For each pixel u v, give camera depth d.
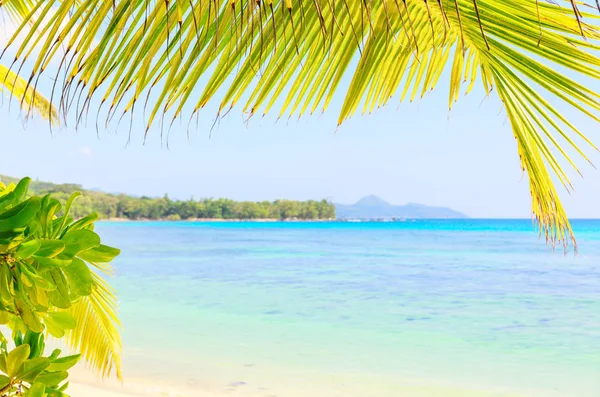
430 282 19.48
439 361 8.78
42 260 1.02
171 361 8.23
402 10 1.30
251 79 1.04
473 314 13.23
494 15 1.26
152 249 36.44
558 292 17.02
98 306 2.66
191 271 22.78
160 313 12.70
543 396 7.05
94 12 0.88
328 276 21.28
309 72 1.22
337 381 7.55
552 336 10.74
